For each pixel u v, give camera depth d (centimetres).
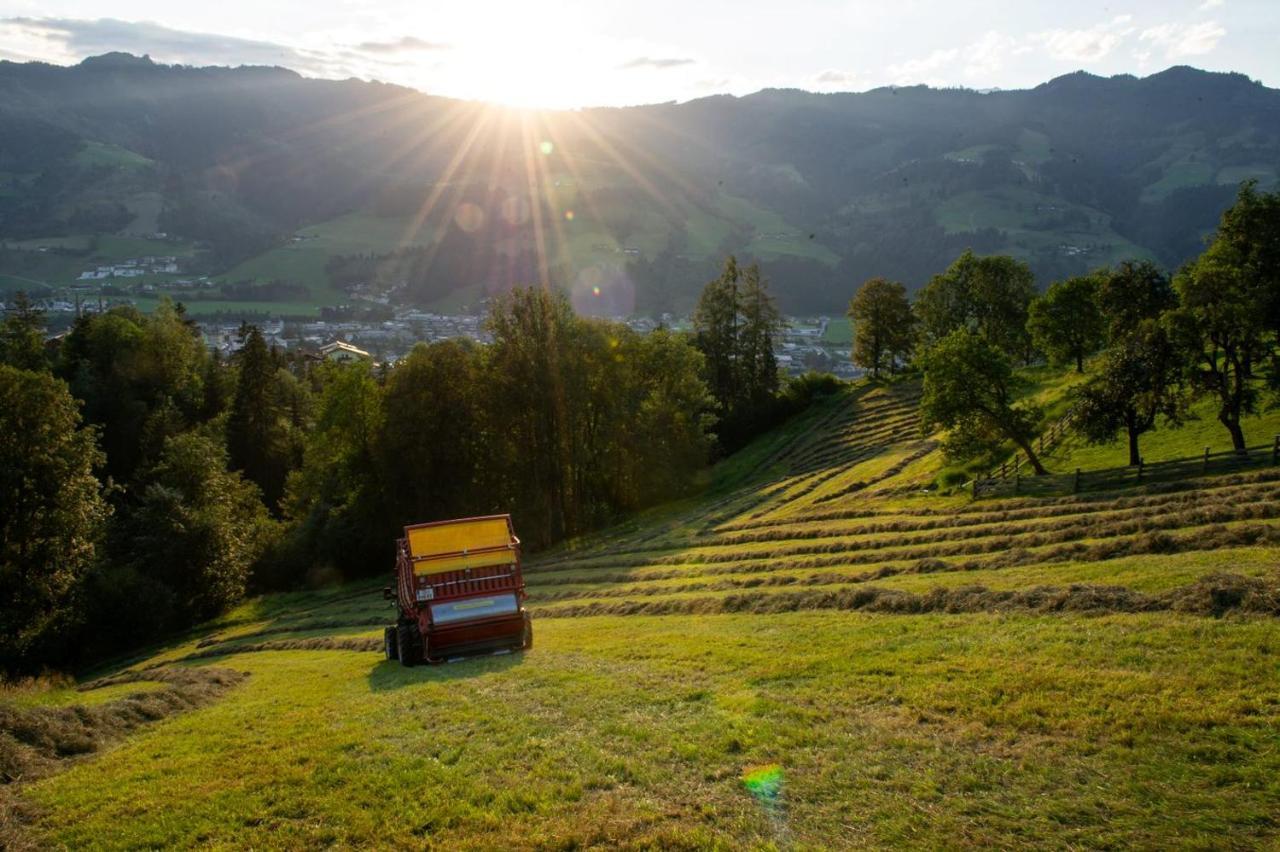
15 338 9444
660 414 8400
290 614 5847
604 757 1248
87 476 5281
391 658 2777
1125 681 1352
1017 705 1305
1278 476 3484
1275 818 920
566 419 7100
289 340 19938
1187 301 4078
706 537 5600
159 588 5744
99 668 5144
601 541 6719
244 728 1669
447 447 6975
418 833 1042
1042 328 8019
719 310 11581
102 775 1360
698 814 1032
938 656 1667
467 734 1446
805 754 1198
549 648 2502
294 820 1109
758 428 10956
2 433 4950
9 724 1553
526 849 971
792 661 1772
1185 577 2148
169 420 8944
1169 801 979
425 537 2527
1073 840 915
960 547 3647
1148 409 4275
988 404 5072
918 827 962
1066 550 3005
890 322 11794
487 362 7019
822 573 3631
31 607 4903
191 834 1076
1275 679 1285
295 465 10275
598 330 7719
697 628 2642
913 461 6612
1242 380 4019
